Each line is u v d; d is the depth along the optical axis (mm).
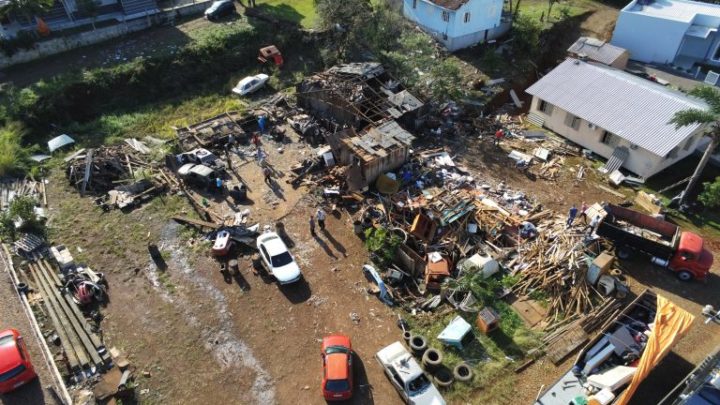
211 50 47500
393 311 26469
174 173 35906
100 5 49500
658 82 46531
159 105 43531
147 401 22297
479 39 52688
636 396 22516
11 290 26766
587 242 28875
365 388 22766
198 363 23922
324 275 28484
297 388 22922
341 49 48438
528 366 23750
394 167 35812
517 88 47812
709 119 29469
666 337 21625
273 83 46625
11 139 36406
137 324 25641
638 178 36062
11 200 32531
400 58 44250
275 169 36719
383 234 28938
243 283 27953
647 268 28828
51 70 43531
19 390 22188
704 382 21062
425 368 23531
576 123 39344
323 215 31188
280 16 53250
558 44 54125
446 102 43375
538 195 34594
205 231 31266
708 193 31562
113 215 32312
